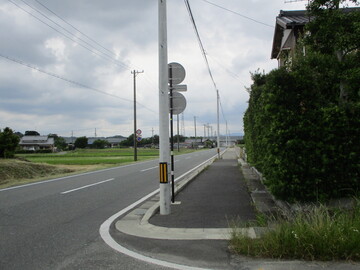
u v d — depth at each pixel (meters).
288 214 5.58
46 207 7.98
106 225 6.16
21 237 5.35
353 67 6.25
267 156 6.82
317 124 5.89
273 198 7.87
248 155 16.20
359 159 5.84
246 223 5.89
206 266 4.00
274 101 6.15
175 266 4.02
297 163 5.98
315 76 6.54
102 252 4.58
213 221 6.20
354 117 5.85
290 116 5.93
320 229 4.30
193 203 8.12
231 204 7.87
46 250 4.68
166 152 6.92
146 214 6.86
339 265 3.91
